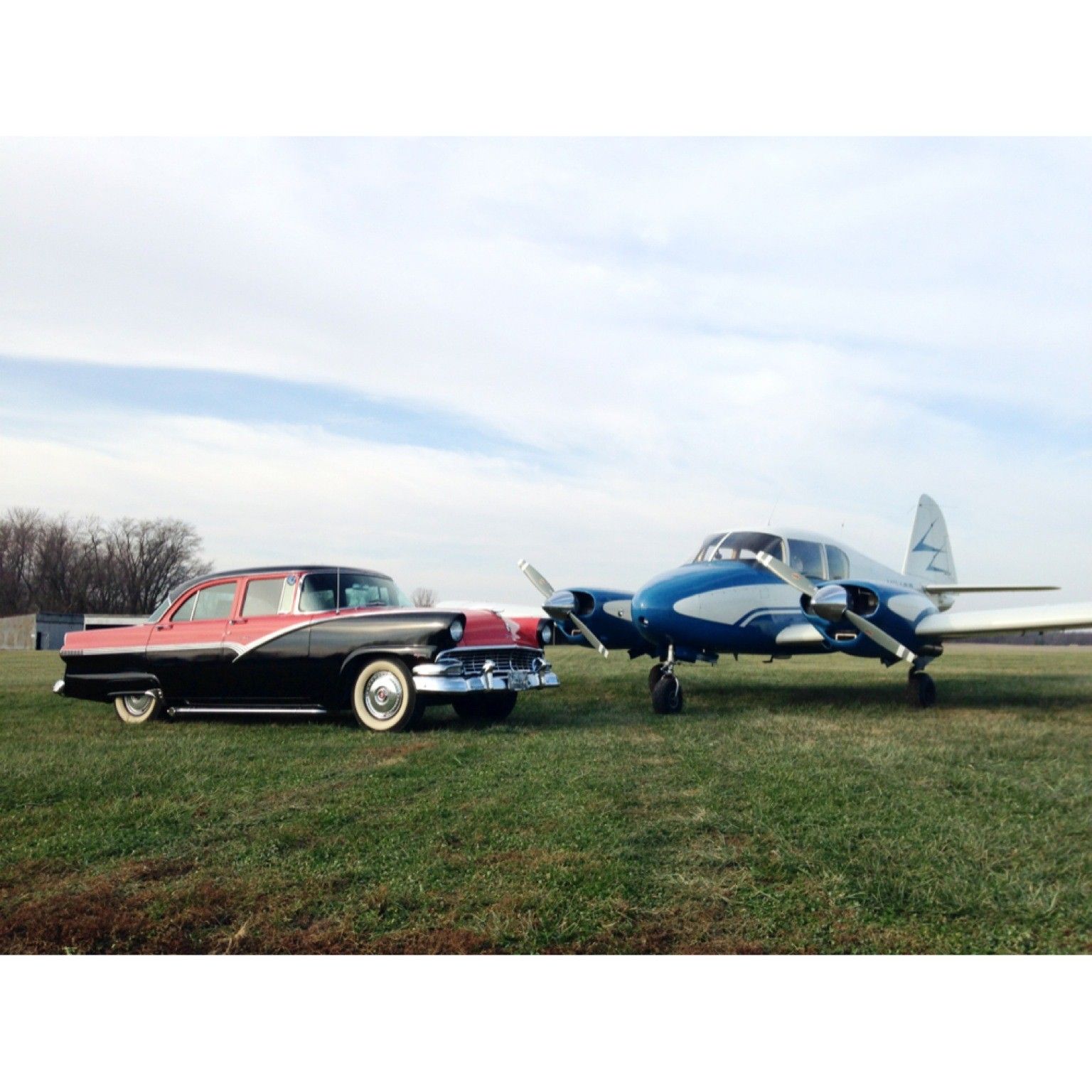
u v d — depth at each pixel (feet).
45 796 16.58
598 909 10.57
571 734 24.61
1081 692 40.27
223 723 28.25
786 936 9.86
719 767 19.17
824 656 90.27
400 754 21.17
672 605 32.30
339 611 26.78
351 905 10.79
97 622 183.21
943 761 19.80
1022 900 10.55
